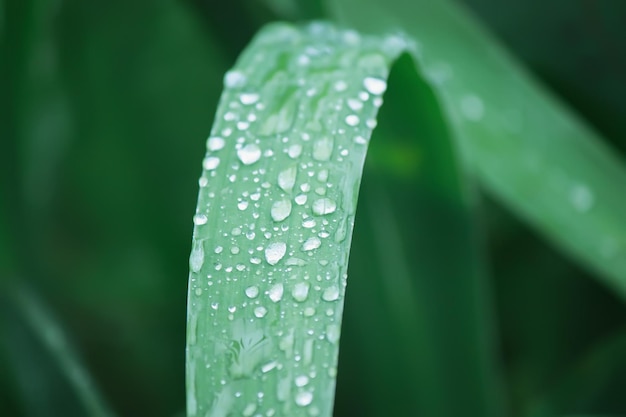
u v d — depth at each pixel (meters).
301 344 0.25
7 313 0.33
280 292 0.25
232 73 0.28
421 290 0.32
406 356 0.33
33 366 0.33
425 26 0.33
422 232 0.32
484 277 0.38
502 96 0.33
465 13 0.35
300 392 0.24
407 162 0.31
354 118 0.27
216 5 0.33
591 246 0.32
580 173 0.32
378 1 0.33
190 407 0.24
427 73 0.32
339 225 0.26
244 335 0.25
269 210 0.26
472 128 0.32
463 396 0.33
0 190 0.35
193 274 0.25
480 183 0.35
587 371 0.35
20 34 0.33
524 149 0.32
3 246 0.36
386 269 0.33
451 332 0.32
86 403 0.32
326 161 0.26
